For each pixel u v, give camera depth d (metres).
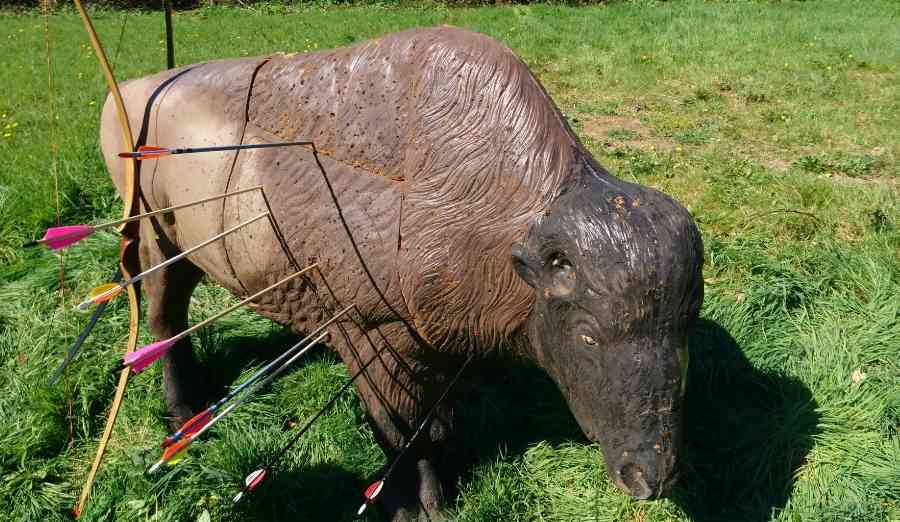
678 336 1.88
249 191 2.41
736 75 8.84
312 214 2.38
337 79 2.39
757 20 12.24
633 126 7.15
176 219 2.83
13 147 6.39
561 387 2.11
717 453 3.13
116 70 9.59
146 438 3.42
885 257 4.29
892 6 13.52
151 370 3.70
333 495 3.02
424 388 2.54
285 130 2.46
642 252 1.82
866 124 7.05
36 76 9.27
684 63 9.43
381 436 2.63
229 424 3.38
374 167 2.29
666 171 5.76
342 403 3.42
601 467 3.00
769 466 3.02
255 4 15.79
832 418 3.17
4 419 3.46
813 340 3.65
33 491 3.11
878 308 3.88
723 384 3.48
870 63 9.27
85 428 3.41
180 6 15.71
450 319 2.26
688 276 1.85
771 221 4.84
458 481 2.98
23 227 5.07
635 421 1.88
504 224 2.10
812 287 4.07
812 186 5.20
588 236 1.88
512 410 3.40
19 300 4.36
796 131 6.81
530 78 2.20
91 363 3.80
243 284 2.69
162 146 2.78
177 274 3.12
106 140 3.13
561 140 2.14
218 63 2.75
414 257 2.21
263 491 2.94
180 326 3.36
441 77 2.19
